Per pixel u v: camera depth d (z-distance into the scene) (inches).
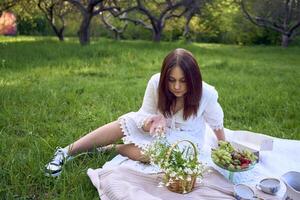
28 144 146.1
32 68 310.0
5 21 877.8
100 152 134.0
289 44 839.7
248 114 203.9
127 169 115.6
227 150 120.0
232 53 573.6
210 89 131.6
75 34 1006.4
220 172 121.2
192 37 970.1
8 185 115.7
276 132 176.9
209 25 929.5
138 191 103.6
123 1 671.1
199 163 110.2
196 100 124.1
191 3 674.2
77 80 276.2
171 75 119.5
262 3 773.3
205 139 138.2
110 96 227.5
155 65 369.7
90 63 350.9
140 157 126.0
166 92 124.3
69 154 131.9
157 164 111.6
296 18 771.4
